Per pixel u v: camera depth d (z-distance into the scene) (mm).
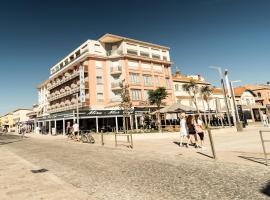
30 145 20828
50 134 41312
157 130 27094
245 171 6582
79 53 46031
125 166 8414
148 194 5000
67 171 7930
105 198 4840
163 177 6461
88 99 39219
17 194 5254
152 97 34406
